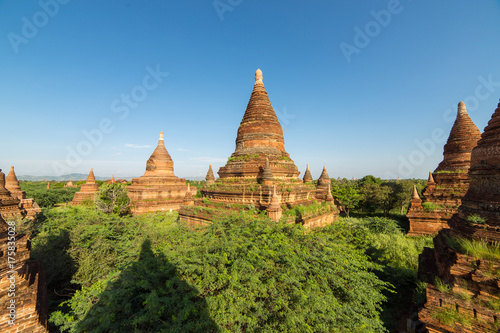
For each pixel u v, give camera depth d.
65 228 20.20
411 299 14.98
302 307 8.77
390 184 73.50
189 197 26.83
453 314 9.14
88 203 46.66
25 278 10.90
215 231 13.77
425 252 15.18
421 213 30.08
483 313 8.58
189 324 7.59
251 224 13.83
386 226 31.78
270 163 22.78
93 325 8.68
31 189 69.81
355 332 8.81
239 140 26.08
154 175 45.66
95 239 18.66
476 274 8.94
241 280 9.43
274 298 9.02
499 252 8.99
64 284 16.86
